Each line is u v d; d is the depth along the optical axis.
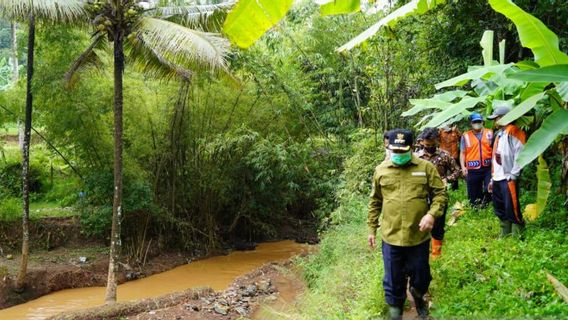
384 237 4.29
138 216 11.57
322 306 5.50
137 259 11.31
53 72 9.51
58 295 9.72
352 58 10.52
